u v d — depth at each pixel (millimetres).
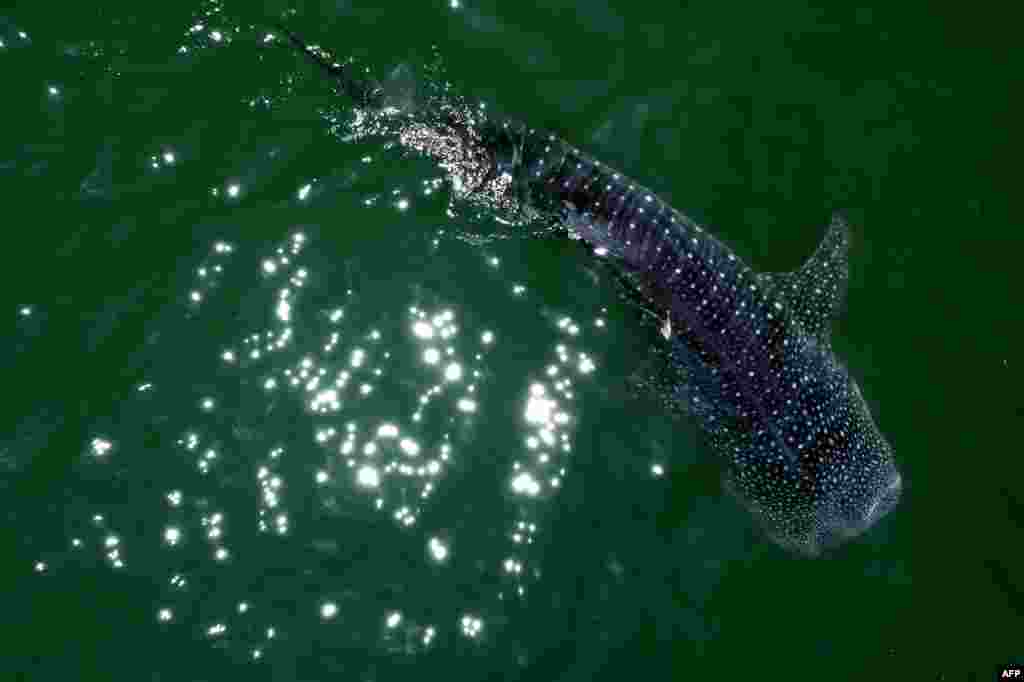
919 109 8633
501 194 7516
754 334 7102
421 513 7094
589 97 8211
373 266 7453
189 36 7637
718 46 8523
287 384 7223
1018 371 8242
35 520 6789
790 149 8344
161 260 7277
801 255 8094
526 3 8352
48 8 7523
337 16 7930
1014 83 8844
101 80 7496
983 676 7484
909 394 8031
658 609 7168
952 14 8961
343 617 6867
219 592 6816
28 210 7254
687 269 7074
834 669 7359
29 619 6637
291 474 7086
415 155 7586
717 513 7383
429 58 8016
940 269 8328
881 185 8406
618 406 7426
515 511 7168
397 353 7355
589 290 7543
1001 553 7812
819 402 7250
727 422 7258
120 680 6633
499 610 6988
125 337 7137
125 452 6988
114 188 7363
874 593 7531
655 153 8172
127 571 6781
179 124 7508
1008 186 8602
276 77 7652
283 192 7477
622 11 8477
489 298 7520
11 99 7383
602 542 7203
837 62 8656
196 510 6953
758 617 7316
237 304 7285
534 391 7406
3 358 7004
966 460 7977
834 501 7227
